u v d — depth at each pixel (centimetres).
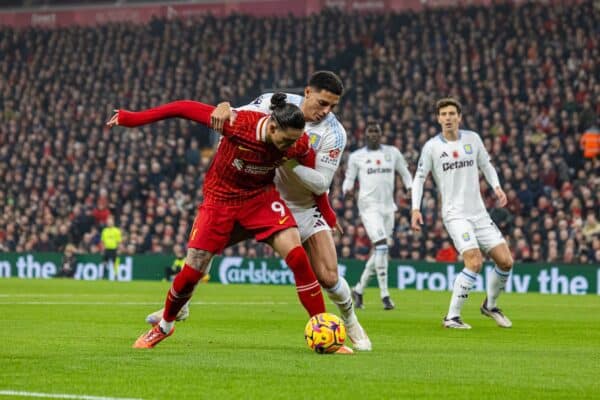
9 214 7788
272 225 1867
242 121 1806
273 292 5041
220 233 1872
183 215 7119
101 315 3030
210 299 4275
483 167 2844
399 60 8219
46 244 7450
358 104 7831
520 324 2898
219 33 9206
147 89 8931
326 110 1900
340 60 8525
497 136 7000
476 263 2714
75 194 7794
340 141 1947
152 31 9481
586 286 5497
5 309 3306
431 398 1313
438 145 2816
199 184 7394
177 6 10144
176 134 8250
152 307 3497
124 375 1499
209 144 8212
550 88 7394
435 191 6481
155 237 7088
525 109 7181
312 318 1872
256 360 1722
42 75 9406
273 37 9000
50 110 8969
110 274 6906
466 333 2516
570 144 6719
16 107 9225
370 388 1392
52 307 3447
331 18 8888
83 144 8362
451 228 2772
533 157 6650
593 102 7181
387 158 3884
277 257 6456
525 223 6200
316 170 1925
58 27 9838
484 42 7950
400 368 1633
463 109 7456
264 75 8625
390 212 3881
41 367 1591
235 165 1836
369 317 3175
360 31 8675
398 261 6012
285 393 1335
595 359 1830
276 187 1986
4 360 1688
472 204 2783
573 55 7625
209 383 1423
